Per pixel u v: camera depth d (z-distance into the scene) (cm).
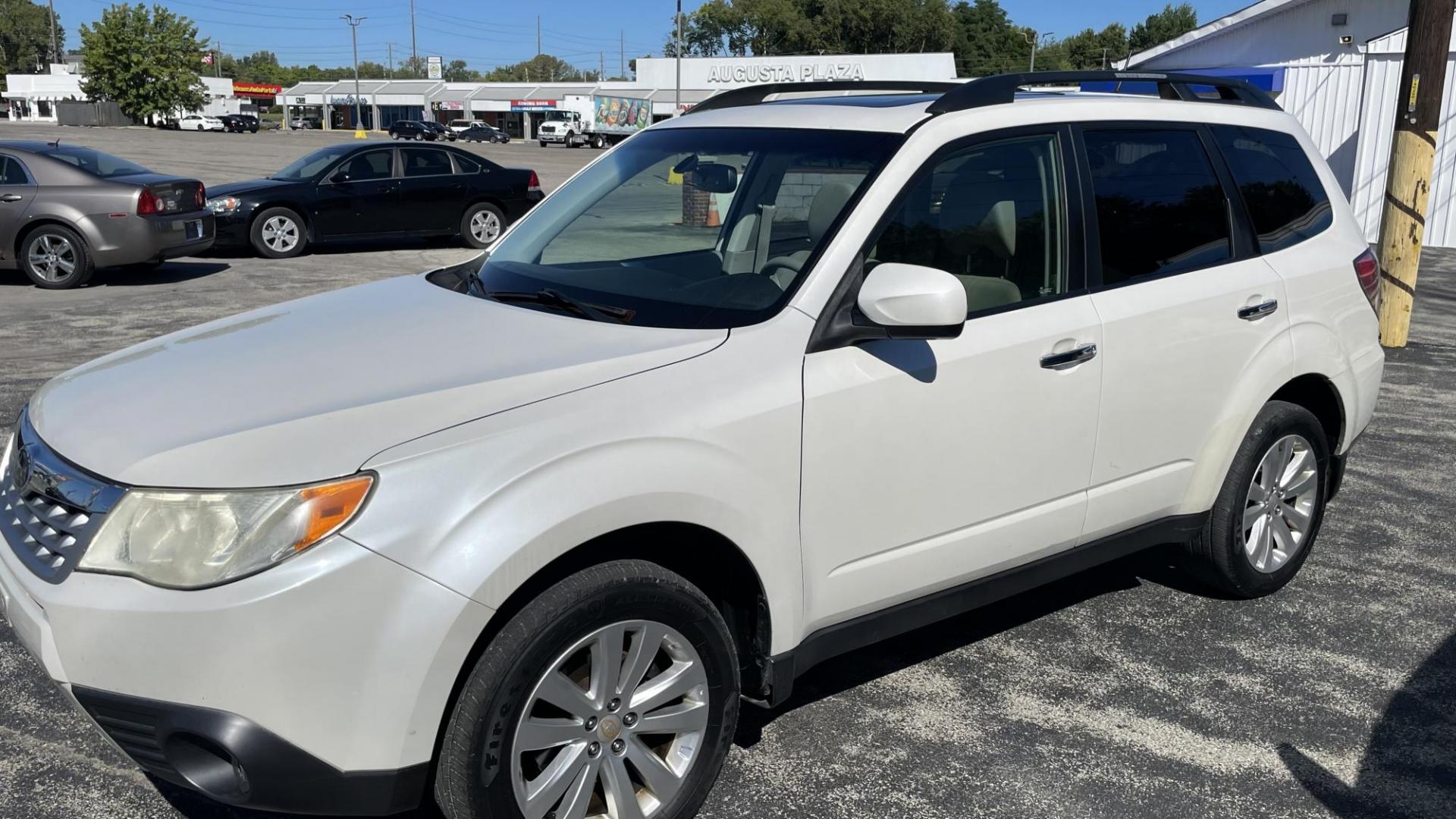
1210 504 398
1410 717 348
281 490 222
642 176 368
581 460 242
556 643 239
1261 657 387
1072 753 323
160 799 292
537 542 232
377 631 222
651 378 263
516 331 294
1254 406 393
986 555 329
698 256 324
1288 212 420
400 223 1508
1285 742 331
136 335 878
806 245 303
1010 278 329
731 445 265
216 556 219
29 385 704
